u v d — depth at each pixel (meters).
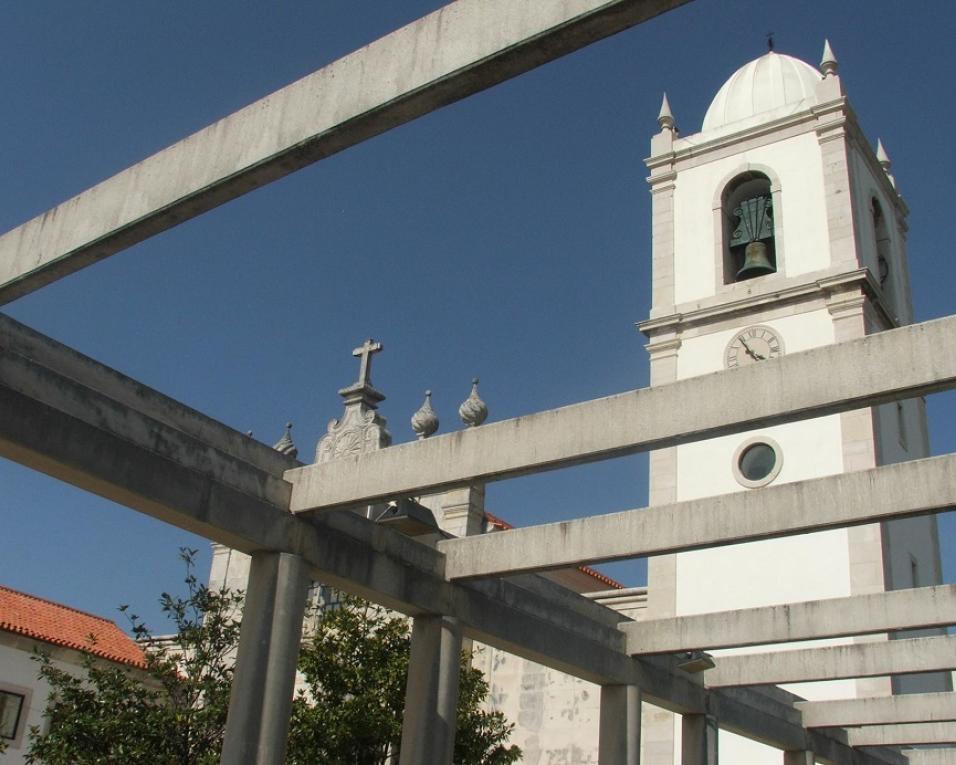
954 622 12.70
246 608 10.62
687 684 15.40
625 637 14.69
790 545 21.34
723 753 20.75
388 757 15.02
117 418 9.52
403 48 5.73
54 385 9.06
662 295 25.39
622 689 14.38
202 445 10.24
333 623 16.02
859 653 14.96
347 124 5.86
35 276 7.48
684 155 26.89
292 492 11.13
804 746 17.16
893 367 8.52
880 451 21.42
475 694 16.08
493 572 12.25
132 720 13.25
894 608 13.11
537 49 5.17
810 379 8.90
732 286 24.39
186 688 13.73
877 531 20.55
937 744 18.56
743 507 11.34
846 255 23.27
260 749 10.02
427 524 11.91
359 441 23.98
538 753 21.05
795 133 25.36
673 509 11.74
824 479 10.98
